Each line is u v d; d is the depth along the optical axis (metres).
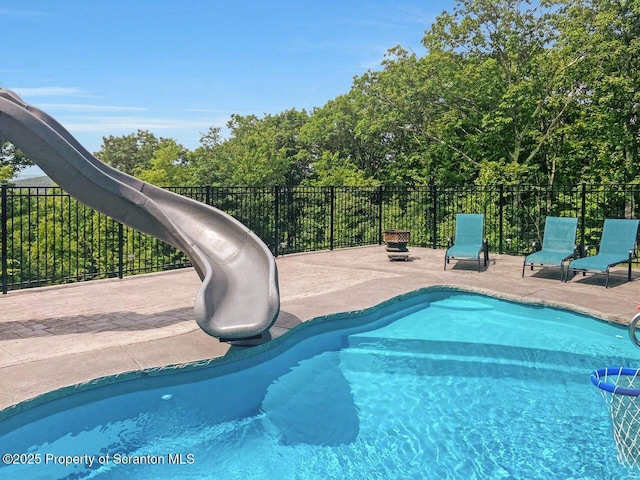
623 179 21.70
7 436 3.67
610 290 8.30
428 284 8.84
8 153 32.28
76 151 5.64
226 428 4.10
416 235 18.86
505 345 6.26
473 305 8.34
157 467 3.50
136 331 5.84
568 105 24.12
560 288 8.50
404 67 28.56
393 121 29.03
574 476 3.37
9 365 4.56
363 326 7.07
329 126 38.66
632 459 3.24
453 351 6.05
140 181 6.84
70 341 5.41
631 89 19.77
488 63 24.33
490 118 25.19
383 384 5.06
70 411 4.12
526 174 24.31
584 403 4.60
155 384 4.66
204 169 46.38
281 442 3.88
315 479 3.37
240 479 3.36
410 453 3.72
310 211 17.91
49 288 8.41
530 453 3.71
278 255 12.91
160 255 21.08
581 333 6.79
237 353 5.11
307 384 5.05
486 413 4.41
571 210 22.42
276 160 42.34
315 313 6.71
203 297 4.80
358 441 3.90
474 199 22.20
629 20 20.61
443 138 28.17
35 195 9.09
